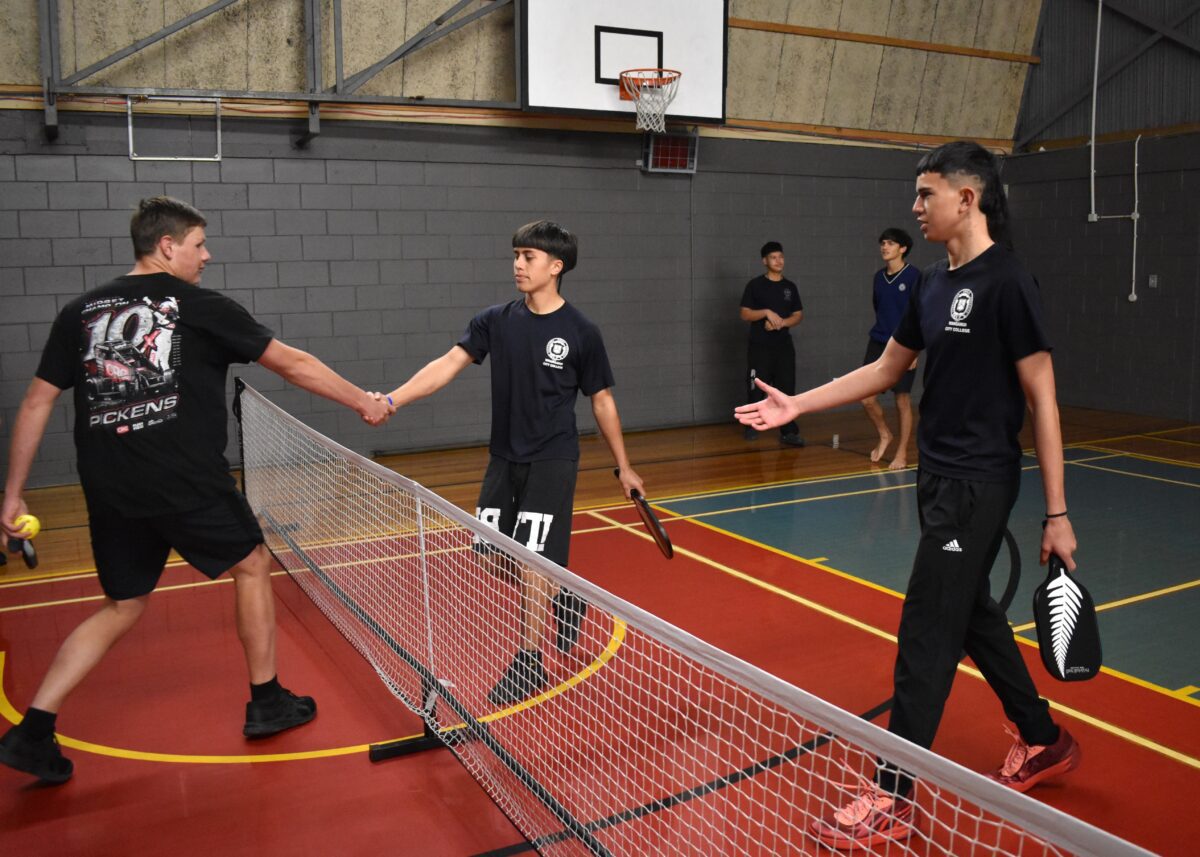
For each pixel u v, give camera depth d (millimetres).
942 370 2822
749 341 10312
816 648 4453
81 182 8328
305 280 9266
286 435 6926
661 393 11156
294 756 3455
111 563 3283
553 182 10266
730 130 11148
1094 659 2773
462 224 9859
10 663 4395
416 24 9344
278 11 8781
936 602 2830
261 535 3521
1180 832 2898
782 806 2926
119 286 3242
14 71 8047
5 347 8234
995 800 1447
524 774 3029
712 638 4594
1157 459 9039
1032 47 12609
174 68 8578
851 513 7055
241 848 2875
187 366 3229
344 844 2885
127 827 3010
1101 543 6191
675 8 10047
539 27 9492
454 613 4609
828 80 11547
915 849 2686
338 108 9164
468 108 9680
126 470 3176
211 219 8844
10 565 5992
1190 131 10961
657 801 2965
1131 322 11781
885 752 1630
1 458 8250
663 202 10898
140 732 3674
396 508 6926
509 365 3943
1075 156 12195
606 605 2330
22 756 3178
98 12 8195
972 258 2807
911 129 12305
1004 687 3047
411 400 3947
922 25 11781
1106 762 3348
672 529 6652
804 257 11836
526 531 3885
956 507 2805
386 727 3672
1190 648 4418
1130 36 11508
